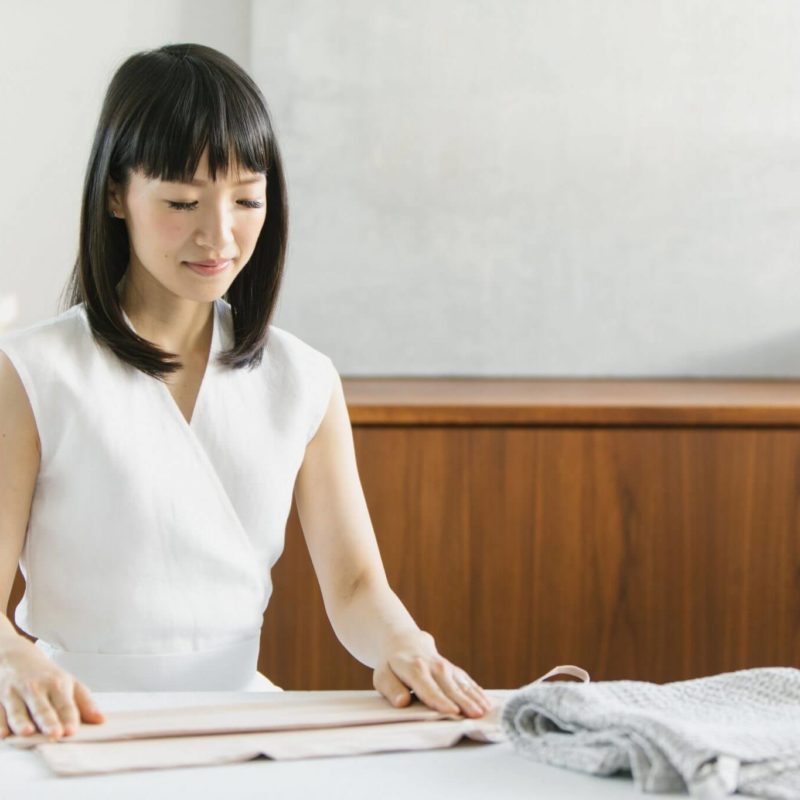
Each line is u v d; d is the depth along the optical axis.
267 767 1.17
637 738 1.12
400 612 1.61
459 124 3.21
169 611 1.63
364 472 2.72
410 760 1.19
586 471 2.74
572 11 3.20
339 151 3.19
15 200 3.13
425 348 3.26
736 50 3.23
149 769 1.15
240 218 1.55
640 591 2.77
